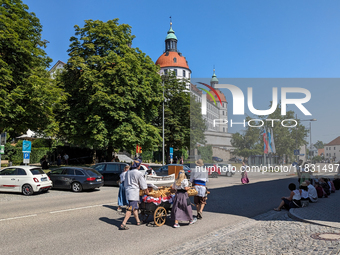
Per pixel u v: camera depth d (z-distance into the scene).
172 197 9.01
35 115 23.22
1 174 15.92
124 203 10.28
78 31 29.11
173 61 104.69
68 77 28.92
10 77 20.56
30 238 7.00
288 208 10.87
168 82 40.72
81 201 13.17
